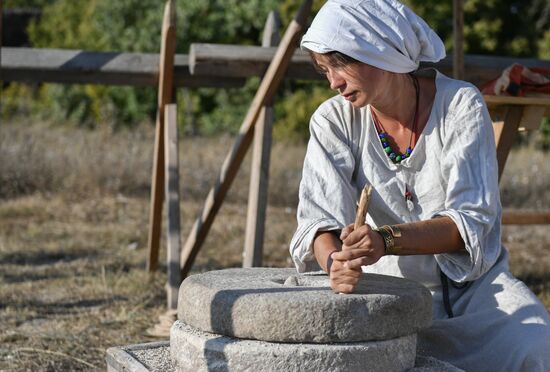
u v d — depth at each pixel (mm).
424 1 13828
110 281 4980
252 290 2232
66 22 15852
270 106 4367
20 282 4992
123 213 7559
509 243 6965
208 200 4523
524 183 9234
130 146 9672
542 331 2416
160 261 5688
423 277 2645
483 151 2457
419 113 2551
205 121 14336
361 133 2627
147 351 2668
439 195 2547
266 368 2111
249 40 14352
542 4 14969
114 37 14547
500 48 14742
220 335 2227
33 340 3852
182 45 14148
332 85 2467
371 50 2348
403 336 2234
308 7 3973
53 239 6387
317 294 2182
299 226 2496
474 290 2592
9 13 16516
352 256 2176
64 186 8375
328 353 2100
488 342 2500
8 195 8078
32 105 14445
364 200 2178
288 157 9977
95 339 3910
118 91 14406
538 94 3555
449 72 4531
